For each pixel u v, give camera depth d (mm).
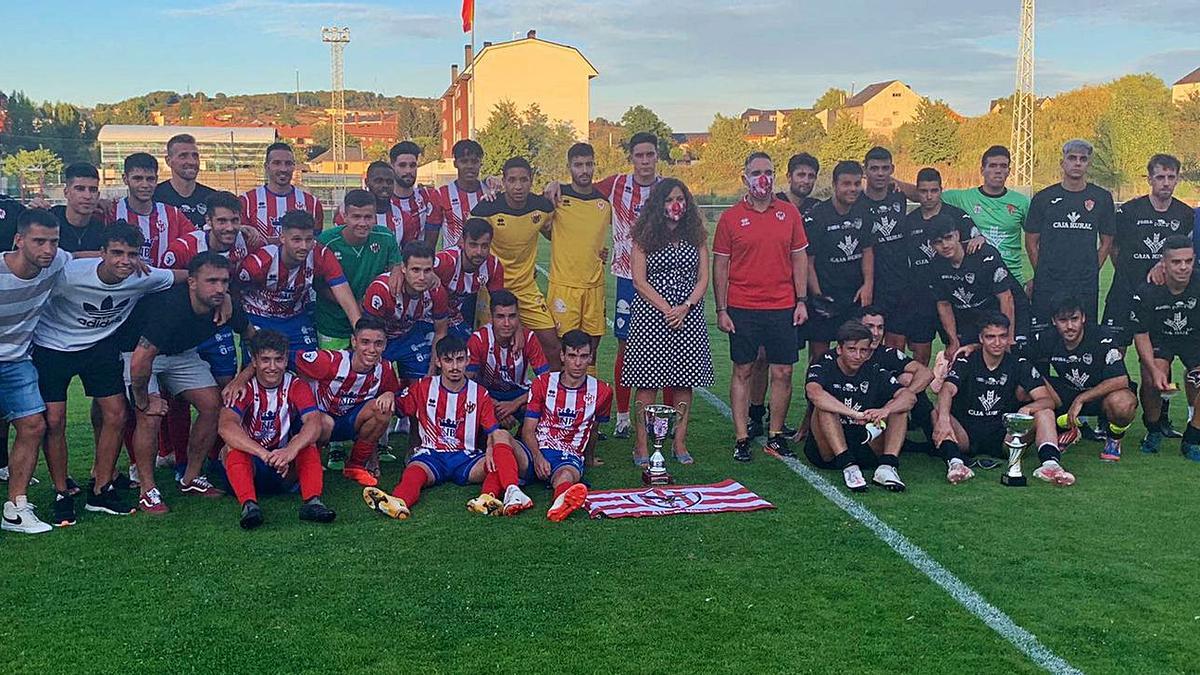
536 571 4703
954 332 7523
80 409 8805
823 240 7516
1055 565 4777
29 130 61719
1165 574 4660
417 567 4758
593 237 7551
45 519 5527
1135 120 39781
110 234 5246
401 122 108000
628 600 4363
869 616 4199
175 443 6355
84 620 4164
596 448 7266
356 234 6812
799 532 5266
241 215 7145
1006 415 6133
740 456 6836
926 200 7504
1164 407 7605
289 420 5836
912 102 80188
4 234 6262
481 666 3756
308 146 112188
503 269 7332
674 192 6578
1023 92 41312
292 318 6641
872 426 6180
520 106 63938
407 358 6938
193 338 5703
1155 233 7566
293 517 5559
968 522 5430
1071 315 6723
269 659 3812
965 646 3918
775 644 3939
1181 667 3756
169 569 4738
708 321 14867
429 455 6137
